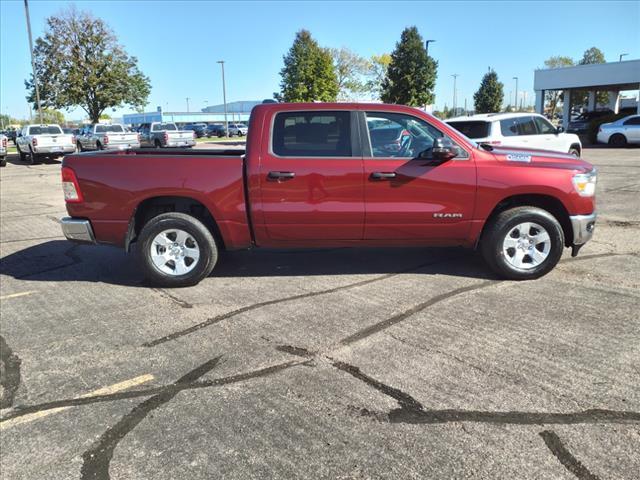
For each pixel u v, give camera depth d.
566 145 13.79
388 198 5.15
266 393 3.33
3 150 23.81
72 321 4.64
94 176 5.30
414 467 2.61
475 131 12.64
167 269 5.47
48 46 37.41
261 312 4.71
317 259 6.42
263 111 5.20
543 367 3.55
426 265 6.02
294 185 5.12
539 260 5.32
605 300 4.75
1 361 3.89
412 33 39.69
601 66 31.00
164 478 2.59
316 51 48.84
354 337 4.12
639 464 2.59
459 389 3.30
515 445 2.75
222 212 5.24
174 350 3.99
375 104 5.21
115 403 3.27
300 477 2.57
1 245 7.75
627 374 3.43
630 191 11.27
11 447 2.86
